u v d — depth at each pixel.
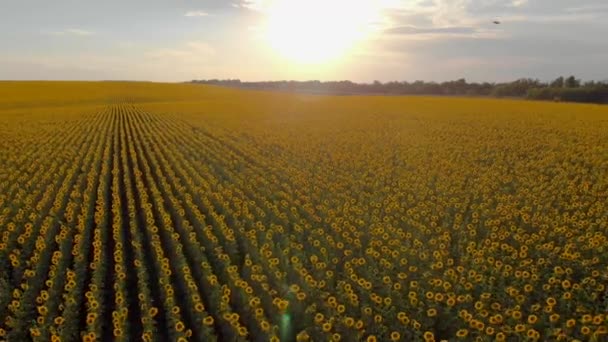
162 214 16.41
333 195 19.31
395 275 12.03
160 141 32.50
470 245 13.23
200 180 21.09
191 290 11.27
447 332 9.85
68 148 29.47
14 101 68.94
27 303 11.11
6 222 16.30
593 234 13.95
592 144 28.89
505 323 9.73
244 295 10.94
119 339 9.59
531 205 17.27
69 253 13.81
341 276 12.25
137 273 12.66
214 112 56.91
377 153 27.91
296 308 10.57
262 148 30.48
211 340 9.68
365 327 9.86
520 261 12.38
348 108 61.12
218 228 15.18
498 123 40.28
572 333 9.23
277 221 16.25
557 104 63.91
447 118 45.69
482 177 21.05
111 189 21.12
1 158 26.58
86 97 79.00
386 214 16.77
